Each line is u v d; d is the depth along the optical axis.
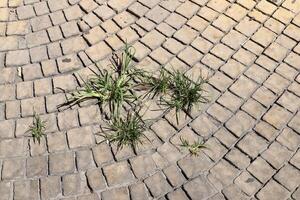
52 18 4.09
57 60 3.82
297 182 3.16
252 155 3.28
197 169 3.24
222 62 3.74
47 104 3.57
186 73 3.69
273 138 3.35
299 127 3.39
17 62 3.82
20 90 3.66
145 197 3.14
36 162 3.30
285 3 4.09
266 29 3.93
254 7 4.07
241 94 3.57
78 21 4.05
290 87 3.59
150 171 3.24
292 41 3.85
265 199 3.10
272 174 3.20
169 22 4.01
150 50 3.84
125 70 3.68
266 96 3.55
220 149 3.31
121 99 3.53
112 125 3.44
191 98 3.53
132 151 3.33
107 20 4.05
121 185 3.19
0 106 3.58
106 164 3.28
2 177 3.23
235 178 3.19
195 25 3.98
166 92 3.59
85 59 3.81
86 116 3.50
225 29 3.94
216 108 3.50
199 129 3.41
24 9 4.16
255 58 3.76
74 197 3.15
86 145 3.37
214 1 4.12
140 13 4.08
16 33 4.00
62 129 3.44
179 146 3.34
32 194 3.17
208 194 3.14
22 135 3.42
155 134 3.40
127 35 3.94
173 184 3.18
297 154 3.27
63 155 3.32
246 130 3.39
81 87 3.66
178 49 3.83
